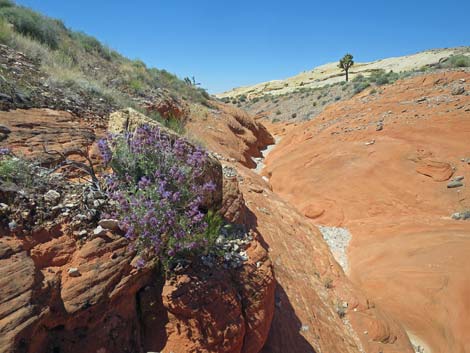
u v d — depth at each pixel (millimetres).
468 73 22672
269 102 51375
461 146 14188
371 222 11992
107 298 2738
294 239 9133
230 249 4062
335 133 20516
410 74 32156
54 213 2992
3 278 2262
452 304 7223
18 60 7996
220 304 3283
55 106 6613
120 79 13562
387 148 15625
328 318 6707
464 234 9555
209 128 18422
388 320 7410
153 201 3344
